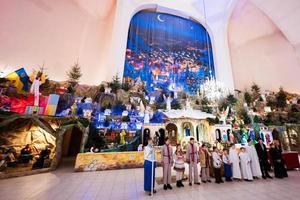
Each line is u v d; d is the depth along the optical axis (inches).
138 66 611.2
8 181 207.0
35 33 461.1
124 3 613.3
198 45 759.7
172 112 462.0
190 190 177.6
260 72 737.0
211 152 247.3
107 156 291.7
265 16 685.9
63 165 334.3
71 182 207.0
